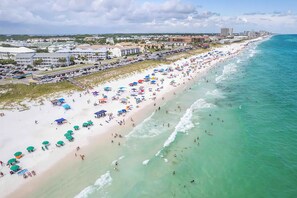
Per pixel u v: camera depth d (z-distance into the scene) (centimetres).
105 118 5947
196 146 4628
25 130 5247
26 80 8869
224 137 4988
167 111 6456
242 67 13412
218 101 7300
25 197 3275
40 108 6600
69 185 3519
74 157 4231
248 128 5394
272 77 10781
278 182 3575
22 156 4228
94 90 8294
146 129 5353
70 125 5503
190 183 3591
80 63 12775
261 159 4175
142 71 11325
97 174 3775
